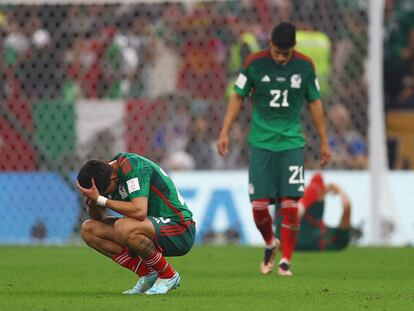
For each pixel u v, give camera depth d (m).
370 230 44.44
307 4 49.38
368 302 21.72
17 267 33.53
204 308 20.00
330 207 43.78
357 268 32.88
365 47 48.62
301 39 47.69
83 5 50.88
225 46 50.38
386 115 52.69
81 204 46.56
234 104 30.56
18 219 46.56
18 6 50.31
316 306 20.73
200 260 36.41
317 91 30.28
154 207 22.41
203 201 44.88
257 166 30.20
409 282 27.53
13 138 47.66
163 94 49.22
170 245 22.44
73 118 47.81
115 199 22.39
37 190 46.59
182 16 51.47
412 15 57.44
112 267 33.47
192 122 48.97
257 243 44.31
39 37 50.00
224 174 44.81
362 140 48.06
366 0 48.97
